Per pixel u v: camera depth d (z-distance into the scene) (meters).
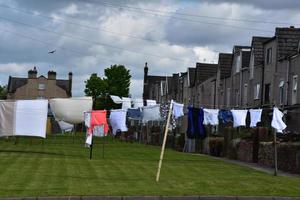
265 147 27.02
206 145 37.91
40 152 31.33
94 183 16.77
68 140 52.56
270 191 16.11
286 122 35.50
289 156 23.61
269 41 41.31
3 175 18.19
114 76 84.88
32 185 15.86
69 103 36.59
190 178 19.03
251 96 44.78
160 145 49.66
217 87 55.28
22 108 30.66
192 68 69.31
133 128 59.66
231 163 27.91
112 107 83.12
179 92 74.75
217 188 16.42
